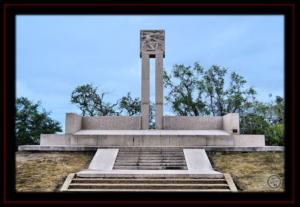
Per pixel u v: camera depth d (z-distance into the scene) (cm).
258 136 2241
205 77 3881
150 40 2625
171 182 1447
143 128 2569
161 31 2631
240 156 1925
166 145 2136
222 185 1412
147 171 1602
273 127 3419
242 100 3766
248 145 2230
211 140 2148
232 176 1556
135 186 1387
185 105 3875
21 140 3497
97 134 2197
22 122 3603
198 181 1452
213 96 3869
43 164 1755
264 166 1702
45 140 2206
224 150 2030
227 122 2442
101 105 4144
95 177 1498
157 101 2609
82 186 1399
